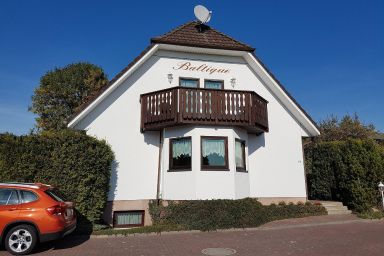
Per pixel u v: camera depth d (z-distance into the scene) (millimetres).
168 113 14469
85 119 14961
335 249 9141
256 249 9266
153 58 16484
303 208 16188
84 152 12547
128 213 14891
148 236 11570
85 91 33656
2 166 11352
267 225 13625
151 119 15031
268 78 17266
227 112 14773
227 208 13258
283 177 17172
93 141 12906
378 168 16672
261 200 16625
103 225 13062
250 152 16953
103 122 15172
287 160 17406
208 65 17172
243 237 11172
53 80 33094
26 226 8656
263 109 16375
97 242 10477
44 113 32375
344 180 17406
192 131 14477
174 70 16641
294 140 17734
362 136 30281
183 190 14289
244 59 17734
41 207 8750
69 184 12094
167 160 14977
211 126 14695
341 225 13531
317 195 20031
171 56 16750
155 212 14141
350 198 17156
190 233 12141
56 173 12008
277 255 8547
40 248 9531
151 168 15414
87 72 34625
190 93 14547
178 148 14898
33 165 11719
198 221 12766
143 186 15164
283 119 17797
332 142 19047
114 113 15398
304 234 11562
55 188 9859
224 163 14586
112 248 9516
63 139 12320
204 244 10031
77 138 12523
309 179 20812
